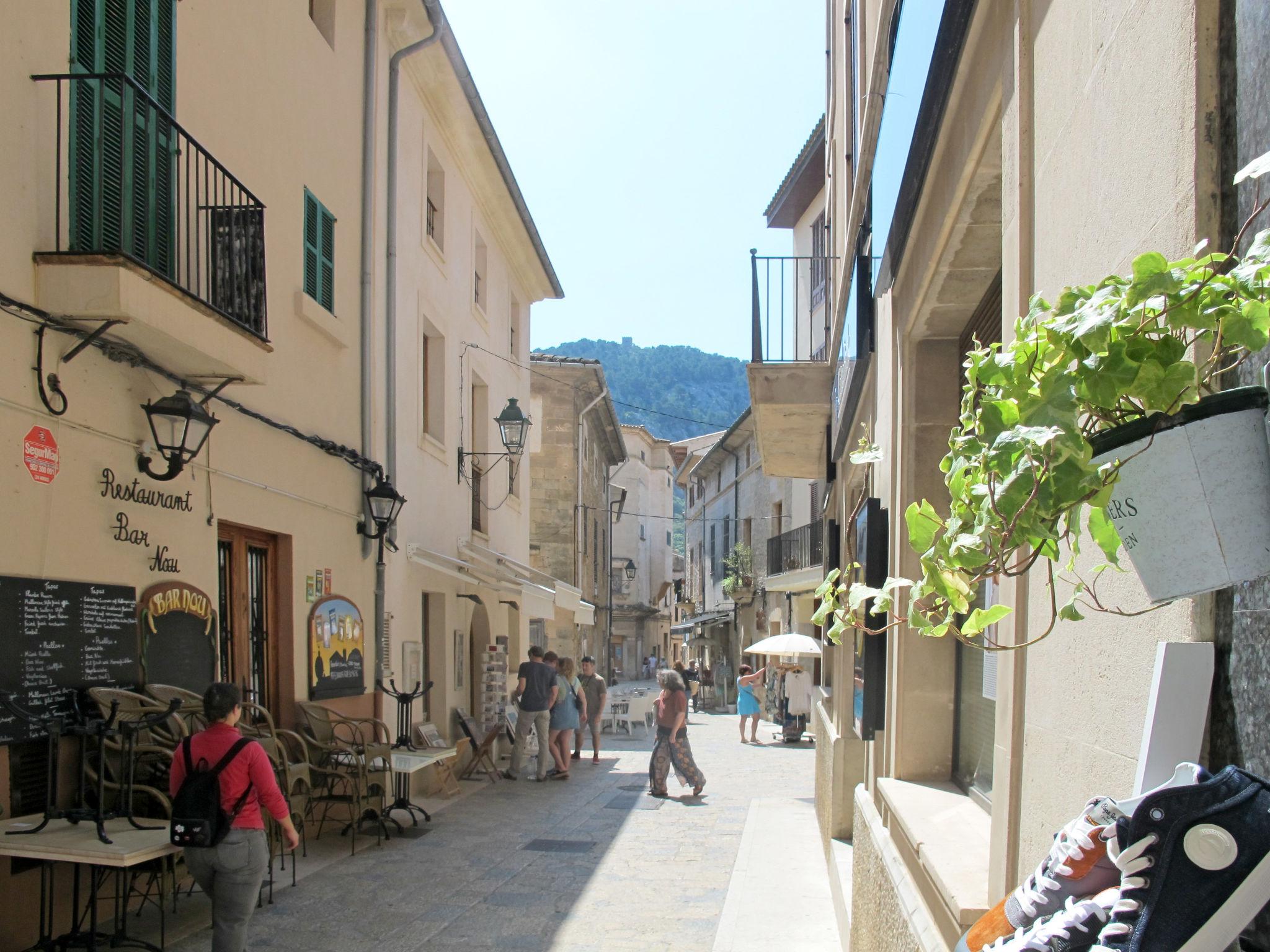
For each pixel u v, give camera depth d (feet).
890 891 12.45
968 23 9.61
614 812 39.01
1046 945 4.04
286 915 22.94
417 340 42.65
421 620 42.57
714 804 41.60
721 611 130.82
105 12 20.36
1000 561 4.21
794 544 80.18
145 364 20.94
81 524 19.34
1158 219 5.24
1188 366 3.84
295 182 30.48
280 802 16.42
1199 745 4.57
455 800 40.45
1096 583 6.07
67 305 17.94
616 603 176.96
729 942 21.57
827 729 32.73
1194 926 3.54
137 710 19.54
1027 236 8.06
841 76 31.32
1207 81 4.78
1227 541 4.00
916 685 15.02
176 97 23.09
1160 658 4.66
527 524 72.23
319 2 34.27
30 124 18.08
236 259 24.79
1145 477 4.15
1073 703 6.47
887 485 17.38
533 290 71.82
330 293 33.17
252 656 27.71
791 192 67.36
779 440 43.06
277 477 28.58
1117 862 3.81
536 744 61.52
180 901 22.16
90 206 19.62
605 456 136.26
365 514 35.73
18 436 17.63
